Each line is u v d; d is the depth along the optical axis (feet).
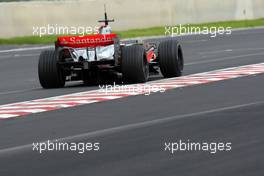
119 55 189.67
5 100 176.24
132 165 97.25
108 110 147.64
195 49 318.04
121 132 121.70
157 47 208.13
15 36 398.01
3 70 264.11
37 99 172.76
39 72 192.95
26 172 96.58
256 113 134.31
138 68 187.62
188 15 471.62
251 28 464.65
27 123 137.28
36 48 365.81
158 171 93.30
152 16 454.40
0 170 98.48
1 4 395.55
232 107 143.43
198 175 90.38
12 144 116.47
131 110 145.79
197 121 128.67
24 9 402.31
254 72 209.67
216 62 252.42
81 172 94.89
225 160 97.81
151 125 126.93
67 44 190.29
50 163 101.14
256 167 93.40
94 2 426.51
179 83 188.85
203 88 176.86
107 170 95.20
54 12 411.34
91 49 188.96
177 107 146.92
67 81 204.54
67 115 144.15
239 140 110.22
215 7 488.02
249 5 507.30
